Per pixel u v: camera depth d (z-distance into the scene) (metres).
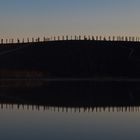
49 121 43.81
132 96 78.75
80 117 47.47
